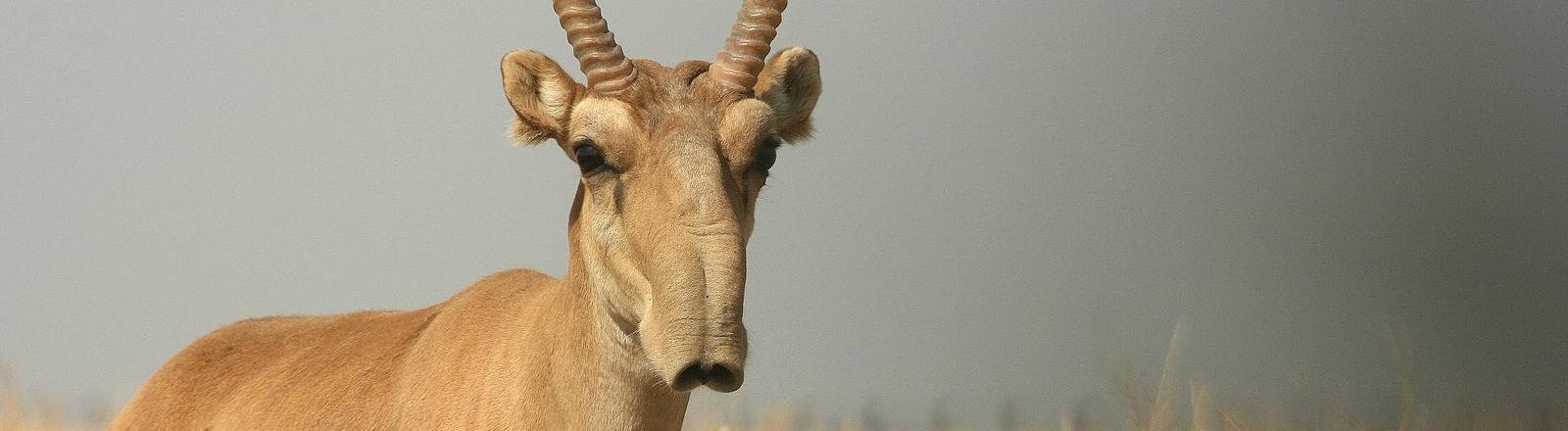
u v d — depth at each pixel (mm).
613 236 19047
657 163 18609
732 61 19656
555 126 20156
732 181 18938
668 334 17578
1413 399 34594
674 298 17625
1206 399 33531
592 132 19125
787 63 20734
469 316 22906
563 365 20422
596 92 19375
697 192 18156
